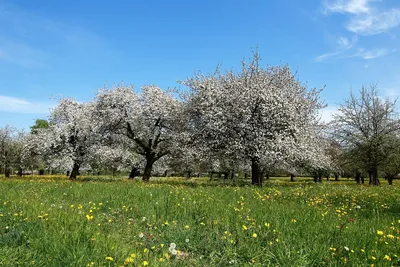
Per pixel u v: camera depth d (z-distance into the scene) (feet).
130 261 14.16
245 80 79.66
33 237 18.11
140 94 96.32
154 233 20.56
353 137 118.42
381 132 117.50
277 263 15.96
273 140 70.08
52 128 103.45
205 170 134.82
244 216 24.08
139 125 94.38
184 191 42.19
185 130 88.12
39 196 35.91
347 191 51.11
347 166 126.72
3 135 142.51
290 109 71.00
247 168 120.78
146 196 35.17
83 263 14.51
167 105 92.84
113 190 41.93
